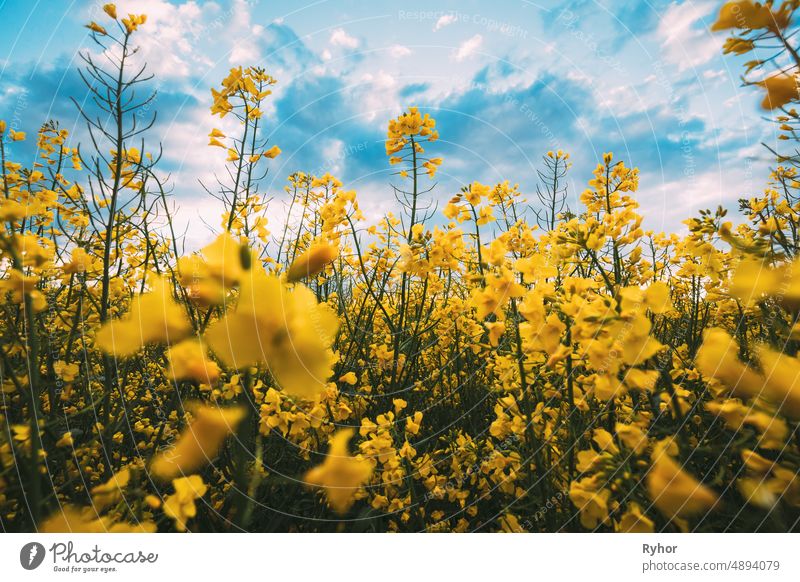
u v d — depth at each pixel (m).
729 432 1.35
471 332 2.92
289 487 1.68
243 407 0.30
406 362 2.99
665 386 1.39
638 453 1.27
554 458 1.92
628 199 2.50
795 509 1.25
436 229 2.47
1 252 1.14
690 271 2.67
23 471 1.29
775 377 0.55
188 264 0.25
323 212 2.59
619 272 2.18
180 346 0.25
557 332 1.34
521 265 1.34
